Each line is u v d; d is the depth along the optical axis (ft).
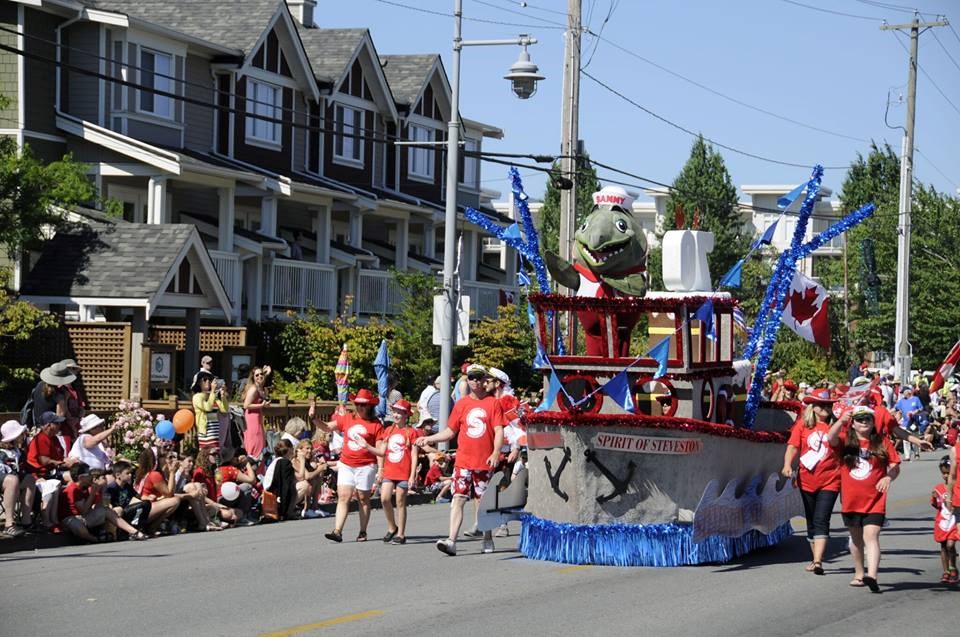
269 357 108.58
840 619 37.24
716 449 46.73
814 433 45.27
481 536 55.06
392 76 150.71
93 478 53.78
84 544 52.95
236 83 119.34
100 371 85.56
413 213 141.38
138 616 36.52
